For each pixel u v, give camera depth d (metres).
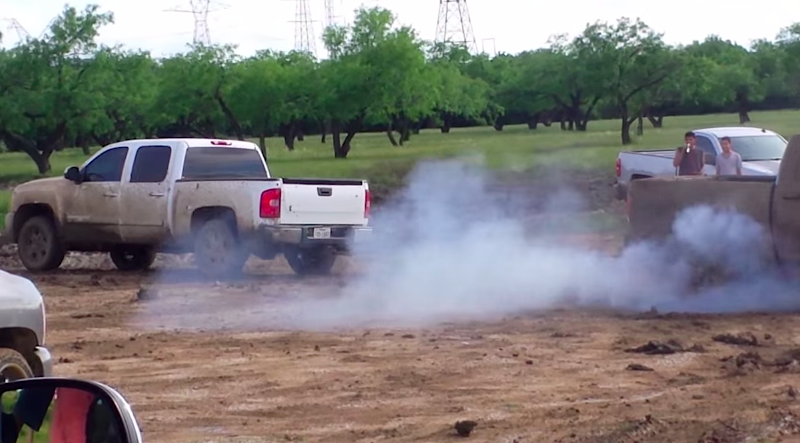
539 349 11.80
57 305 15.74
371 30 68.94
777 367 10.60
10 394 4.82
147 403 9.60
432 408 9.30
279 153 66.62
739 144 24.05
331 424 8.85
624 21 71.81
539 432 8.41
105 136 87.06
